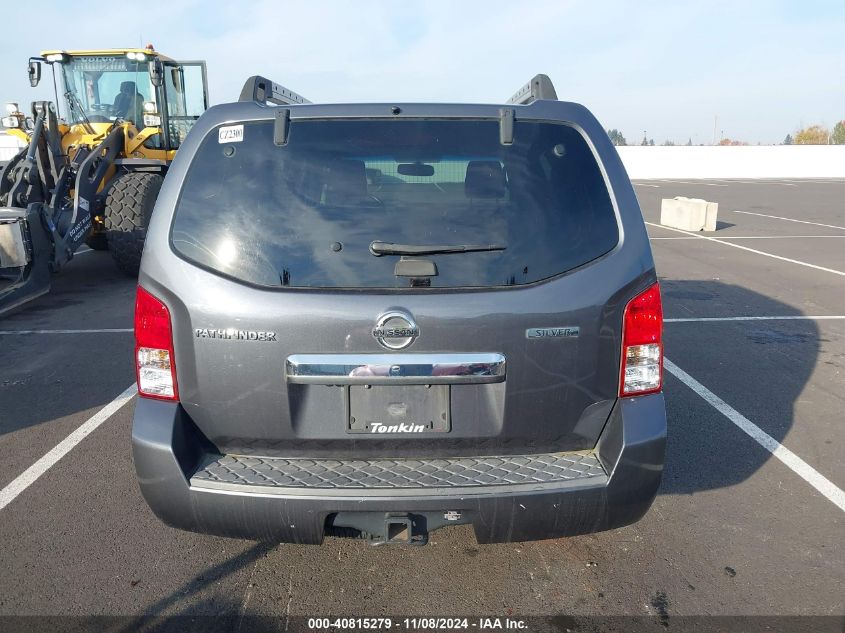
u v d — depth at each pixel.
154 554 3.16
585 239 2.48
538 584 2.95
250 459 2.53
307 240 2.43
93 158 9.49
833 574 3.02
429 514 2.39
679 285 9.58
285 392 2.43
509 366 2.42
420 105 2.57
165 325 2.46
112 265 11.32
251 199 2.48
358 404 2.44
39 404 5.11
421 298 2.38
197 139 2.57
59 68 10.64
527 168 2.51
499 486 2.38
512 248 2.43
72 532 3.35
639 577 3.00
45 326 7.37
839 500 3.66
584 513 2.43
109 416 4.87
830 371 5.79
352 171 2.49
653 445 2.46
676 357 6.19
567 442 2.55
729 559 3.13
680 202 16.59
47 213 8.34
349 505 2.34
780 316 7.72
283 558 3.14
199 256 2.45
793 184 34.34
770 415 4.83
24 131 9.98
